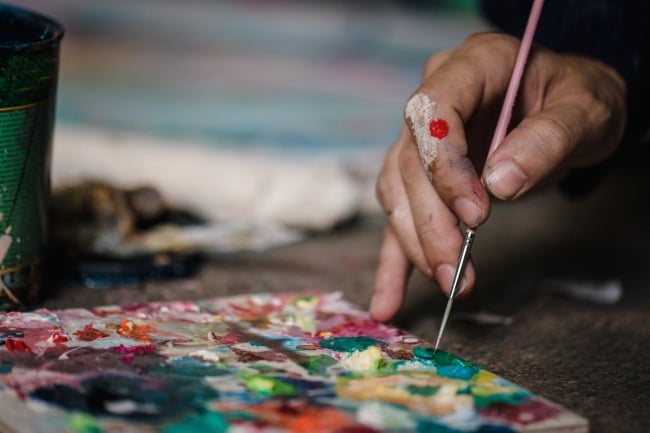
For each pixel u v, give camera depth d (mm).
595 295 1805
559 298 1797
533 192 1432
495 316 1646
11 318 1304
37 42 1345
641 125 1747
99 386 1077
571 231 2340
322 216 2143
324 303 1469
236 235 2062
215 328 1325
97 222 1862
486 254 2100
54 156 2314
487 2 1940
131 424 981
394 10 4922
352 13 4895
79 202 1862
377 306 1391
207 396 1064
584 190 1824
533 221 2414
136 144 2416
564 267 2004
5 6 1497
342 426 1000
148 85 3586
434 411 1052
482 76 1288
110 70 3785
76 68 3777
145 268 1722
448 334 1535
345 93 3604
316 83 3740
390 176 1361
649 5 1667
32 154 1376
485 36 1362
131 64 3902
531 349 1470
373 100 3520
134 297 1620
